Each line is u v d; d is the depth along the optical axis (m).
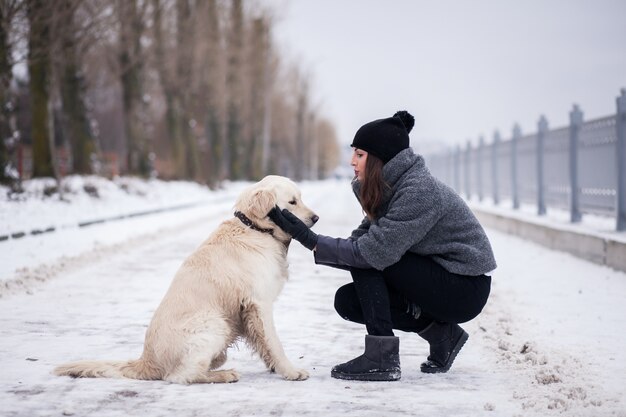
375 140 4.36
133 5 28.19
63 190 20.38
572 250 11.00
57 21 19.05
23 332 5.88
